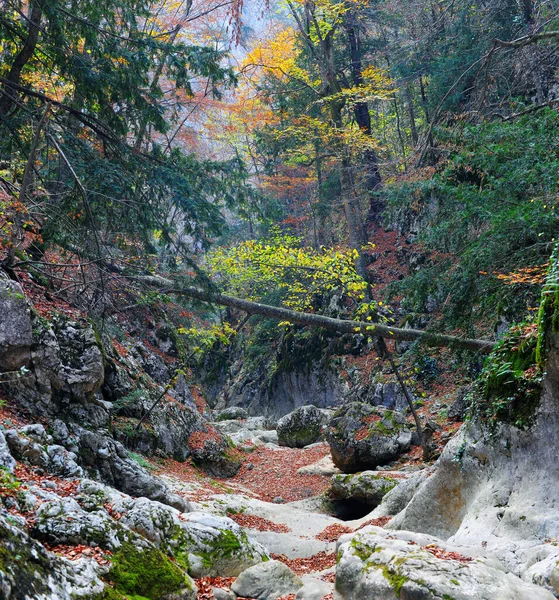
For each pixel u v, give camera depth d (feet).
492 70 58.44
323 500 43.01
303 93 94.38
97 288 43.65
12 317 33.24
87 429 35.55
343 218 99.60
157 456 45.75
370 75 81.56
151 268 46.16
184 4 73.46
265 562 22.63
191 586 18.25
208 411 70.08
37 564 13.92
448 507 26.40
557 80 60.75
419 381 65.36
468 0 71.20
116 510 22.16
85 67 41.57
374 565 16.96
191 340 63.57
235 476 51.70
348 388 76.59
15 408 32.58
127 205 42.47
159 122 45.60
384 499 35.83
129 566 17.26
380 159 92.43
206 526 24.23
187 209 43.27
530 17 60.80
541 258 37.17
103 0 44.55
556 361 21.90
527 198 39.58
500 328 52.01
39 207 39.17
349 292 57.52
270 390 90.74
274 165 99.14
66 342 36.96
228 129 86.17
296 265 57.21
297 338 88.79
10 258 37.47
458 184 46.24
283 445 64.28
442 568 15.83
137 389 47.42
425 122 98.22
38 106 41.83
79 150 41.65
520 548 20.53
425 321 69.10
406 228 86.28
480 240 39.19
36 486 21.30
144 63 42.52
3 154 42.42
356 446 48.42
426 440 46.78
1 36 43.29
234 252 59.16
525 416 23.26
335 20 83.30
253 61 83.51
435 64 74.69
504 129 39.70
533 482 22.61
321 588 20.16
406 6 80.74
